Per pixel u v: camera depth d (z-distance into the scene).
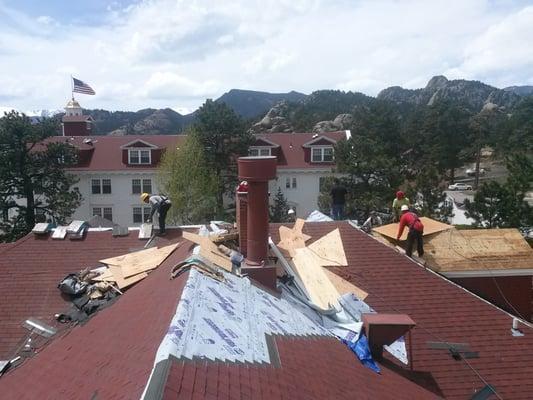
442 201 35.38
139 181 46.25
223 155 47.12
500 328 11.33
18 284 11.80
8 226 37.72
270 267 8.68
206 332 5.18
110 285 10.29
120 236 13.65
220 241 10.04
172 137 49.03
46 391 5.47
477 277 15.27
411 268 12.98
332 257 12.25
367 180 40.19
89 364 5.66
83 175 45.84
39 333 9.96
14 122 36.56
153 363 4.36
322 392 5.25
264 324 6.44
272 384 4.78
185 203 41.31
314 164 47.19
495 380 10.00
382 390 6.48
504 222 29.53
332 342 7.68
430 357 10.29
